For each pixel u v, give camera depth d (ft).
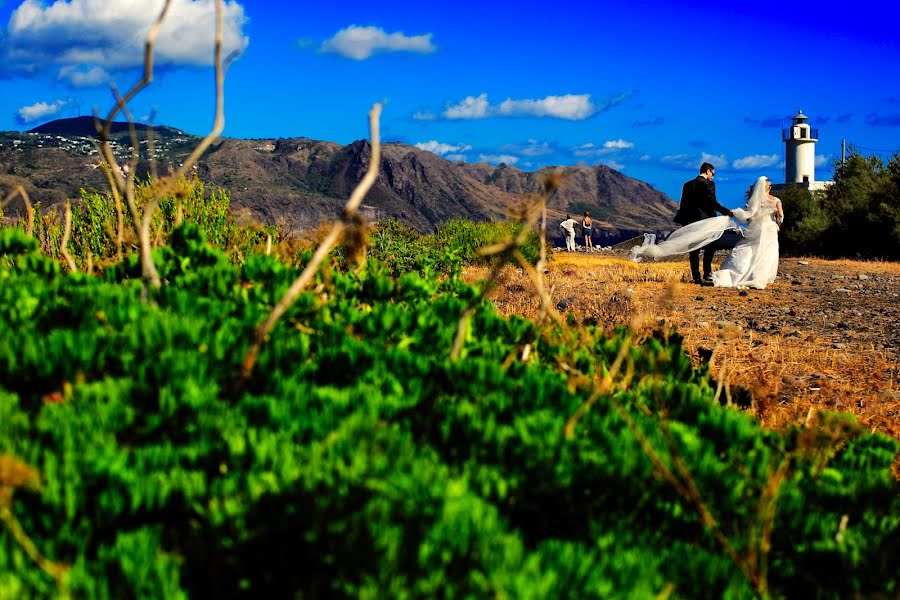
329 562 5.96
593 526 7.47
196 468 7.25
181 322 9.53
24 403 8.15
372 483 6.44
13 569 5.76
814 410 18.06
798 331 29.71
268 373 9.07
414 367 9.73
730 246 46.44
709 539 7.95
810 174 254.88
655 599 6.13
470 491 6.96
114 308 10.14
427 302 14.11
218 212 23.79
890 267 65.05
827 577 7.84
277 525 6.29
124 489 6.63
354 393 8.69
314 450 7.09
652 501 8.14
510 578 5.66
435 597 5.65
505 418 8.84
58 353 8.44
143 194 21.76
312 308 11.44
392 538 5.99
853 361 24.12
